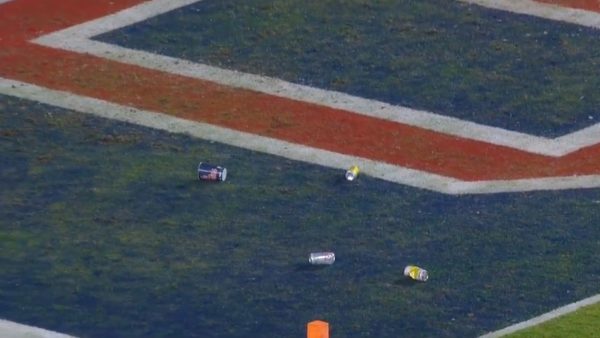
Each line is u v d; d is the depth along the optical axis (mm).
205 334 92375
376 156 111875
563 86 121375
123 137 113812
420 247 101062
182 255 100250
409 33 128875
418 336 92125
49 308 94688
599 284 97000
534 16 131750
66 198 106312
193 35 128375
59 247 101000
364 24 130125
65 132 114312
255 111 117562
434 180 109125
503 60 124938
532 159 111812
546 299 95500
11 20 130000
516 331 91500
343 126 115625
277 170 110062
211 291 96500
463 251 100562
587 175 109812
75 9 132000
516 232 102625
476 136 114562
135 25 129750
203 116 116750
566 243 101375
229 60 124562
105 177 108812
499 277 97688
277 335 92312
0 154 111250
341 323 93312
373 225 103562
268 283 97312
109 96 119250
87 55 125062
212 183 108188
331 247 101062
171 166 110188
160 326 93125
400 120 116562
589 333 90500
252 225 103500
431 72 123125
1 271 98312
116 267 98875
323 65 123938
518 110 118000
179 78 121938
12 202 105812
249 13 131750
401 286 96875
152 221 103875
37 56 124688
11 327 92500
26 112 116750
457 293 96125
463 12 132000
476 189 108062
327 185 108312
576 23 130750
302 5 132875
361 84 121312
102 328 92812
